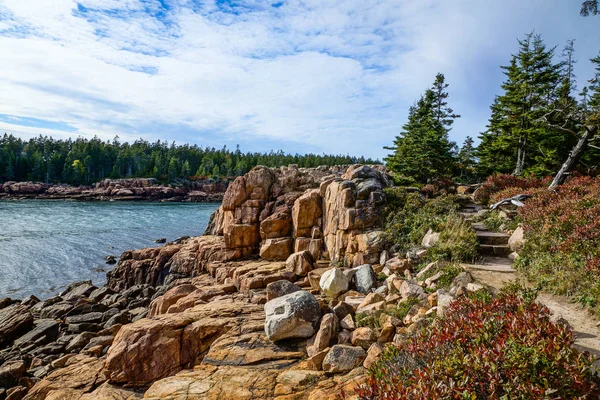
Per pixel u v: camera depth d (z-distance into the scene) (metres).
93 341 15.84
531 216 12.94
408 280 11.08
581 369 3.96
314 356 8.12
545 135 27.98
